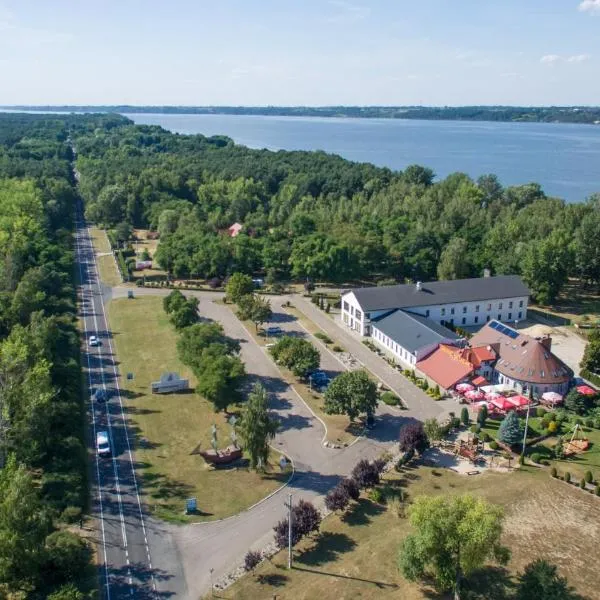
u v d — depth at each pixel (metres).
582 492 79.56
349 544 69.81
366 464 79.94
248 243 184.00
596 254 166.25
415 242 181.00
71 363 111.12
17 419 82.81
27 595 59.88
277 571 65.88
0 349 97.69
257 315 136.25
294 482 82.62
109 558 67.94
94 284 175.62
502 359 112.75
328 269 167.62
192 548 69.75
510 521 73.19
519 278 150.88
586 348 115.69
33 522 61.19
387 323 132.12
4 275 144.12
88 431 95.00
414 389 110.56
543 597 55.28
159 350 127.12
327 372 117.25
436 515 58.59
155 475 83.81
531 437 93.19
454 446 90.75
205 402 104.69
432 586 62.84
